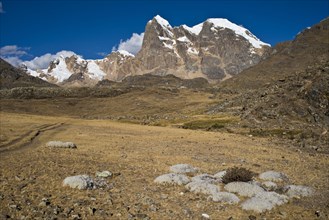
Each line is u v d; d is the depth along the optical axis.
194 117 95.19
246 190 17.72
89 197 16.94
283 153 34.97
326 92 60.97
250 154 33.56
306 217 15.05
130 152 33.16
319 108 59.41
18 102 172.25
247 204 15.77
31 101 180.62
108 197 17.09
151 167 25.27
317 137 46.03
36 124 67.81
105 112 171.50
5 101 171.38
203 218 14.46
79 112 169.62
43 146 35.38
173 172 23.34
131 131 59.91
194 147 38.16
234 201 16.45
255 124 61.56
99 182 19.55
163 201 16.69
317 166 27.89
